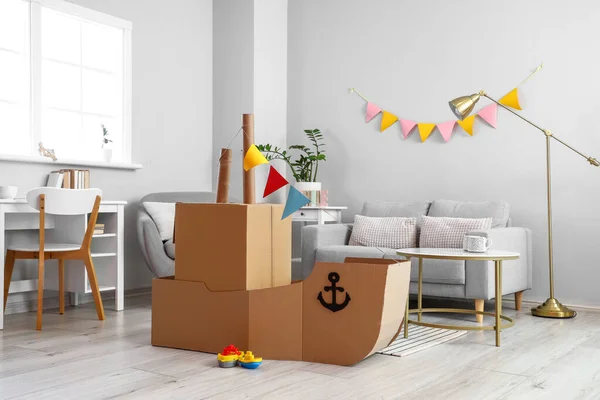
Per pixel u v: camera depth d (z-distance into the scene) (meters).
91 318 3.58
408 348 2.81
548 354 2.73
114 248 3.83
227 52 5.04
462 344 2.93
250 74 4.92
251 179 2.88
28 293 3.86
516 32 4.25
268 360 2.59
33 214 3.74
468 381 2.29
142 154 4.56
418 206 4.36
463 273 3.56
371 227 4.22
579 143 4.02
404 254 3.02
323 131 5.07
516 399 2.08
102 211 3.70
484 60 4.37
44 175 3.93
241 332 2.63
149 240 3.94
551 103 4.12
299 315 2.57
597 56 3.97
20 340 2.98
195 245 2.76
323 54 5.07
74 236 3.77
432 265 3.64
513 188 4.25
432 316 3.75
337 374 2.37
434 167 4.57
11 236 3.74
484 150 4.37
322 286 2.54
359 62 4.91
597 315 3.79
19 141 3.88
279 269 2.87
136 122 4.52
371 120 4.85
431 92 4.59
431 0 4.58
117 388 2.18
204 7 5.05
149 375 2.35
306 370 2.43
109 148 4.39
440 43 4.55
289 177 5.21
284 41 5.23
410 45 4.67
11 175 3.75
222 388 2.18
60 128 4.14
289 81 5.23
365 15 4.88
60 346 2.85
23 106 3.89
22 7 3.88
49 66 4.07
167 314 2.82
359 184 4.89
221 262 2.70
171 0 4.78
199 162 5.00
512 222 4.25
